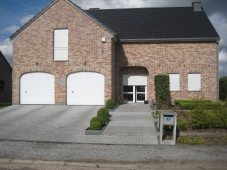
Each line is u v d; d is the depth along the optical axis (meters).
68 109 16.30
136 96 21.12
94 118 10.84
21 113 15.01
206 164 6.64
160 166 6.53
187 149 7.95
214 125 10.06
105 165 6.63
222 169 6.28
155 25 21.72
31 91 18.44
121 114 14.36
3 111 15.70
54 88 18.23
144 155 7.39
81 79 18.09
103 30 17.86
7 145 8.49
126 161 6.92
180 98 20.00
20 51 18.47
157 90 16.61
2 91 25.78
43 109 16.34
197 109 10.12
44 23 18.31
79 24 18.05
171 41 20.14
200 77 19.98
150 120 12.59
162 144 8.48
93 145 8.47
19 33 18.50
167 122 8.57
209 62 19.91
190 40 19.91
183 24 21.53
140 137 9.50
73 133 10.16
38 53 18.33
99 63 17.86
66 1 18.16
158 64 20.22
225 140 8.66
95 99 17.94
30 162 6.88
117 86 20.39
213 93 19.83
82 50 18.02
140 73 21.05
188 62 20.02
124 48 20.48
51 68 18.23
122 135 9.84
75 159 7.09
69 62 18.09
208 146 8.23
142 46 20.38
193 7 23.14
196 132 9.54
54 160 7.03
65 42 18.23
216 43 19.88
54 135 9.83
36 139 9.23
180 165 6.59
